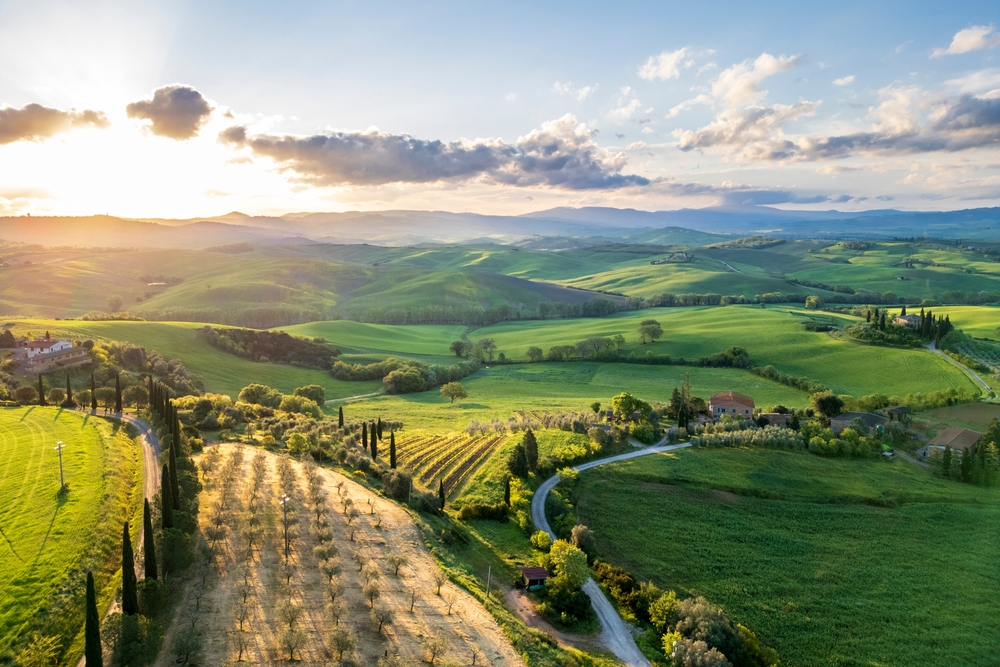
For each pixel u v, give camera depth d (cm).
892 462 11631
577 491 9981
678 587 7569
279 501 8556
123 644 4953
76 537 6644
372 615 6009
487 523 9012
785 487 10250
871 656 6594
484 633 6047
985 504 9938
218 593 6141
